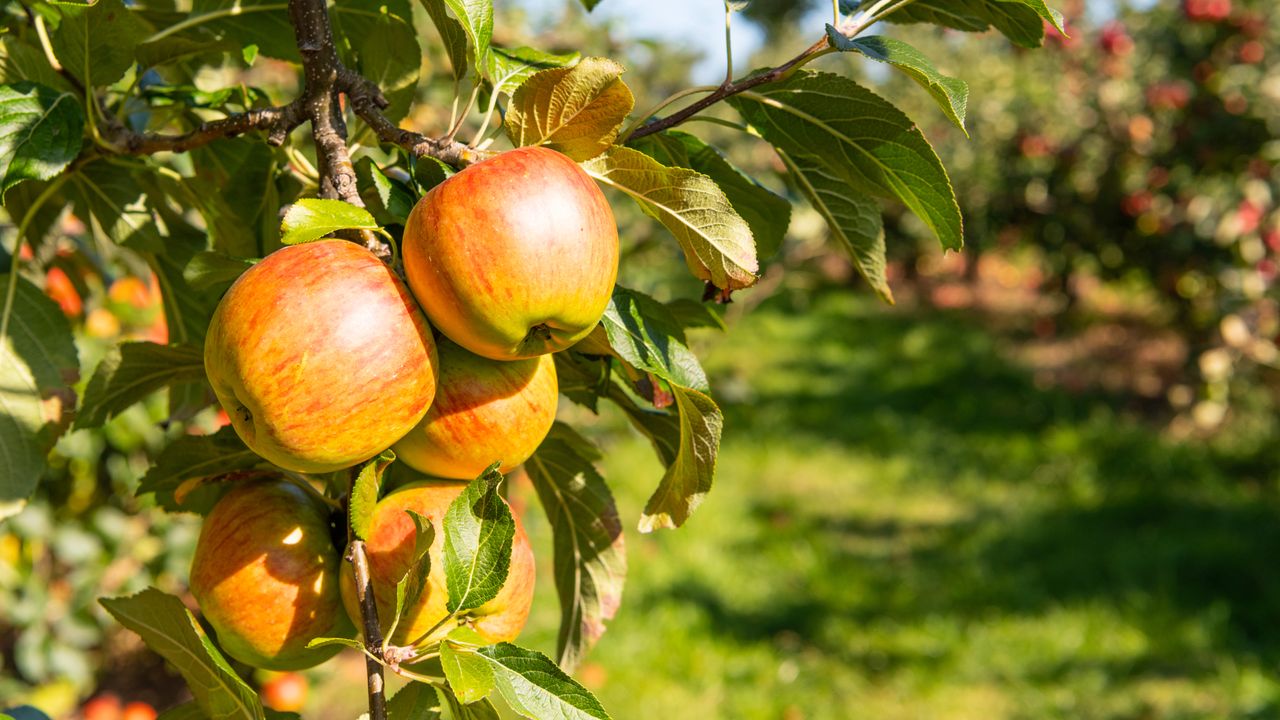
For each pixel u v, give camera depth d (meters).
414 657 0.91
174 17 1.45
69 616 3.55
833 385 9.21
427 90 2.99
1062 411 8.11
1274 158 6.82
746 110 1.22
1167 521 5.98
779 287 5.64
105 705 3.48
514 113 1.00
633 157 1.00
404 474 1.07
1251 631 4.75
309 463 0.92
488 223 0.89
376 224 1.00
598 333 1.06
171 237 1.48
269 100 1.41
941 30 10.60
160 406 3.20
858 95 1.12
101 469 3.45
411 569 0.91
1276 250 6.64
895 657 4.66
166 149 1.17
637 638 4.73
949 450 7.50
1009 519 6.18
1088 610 4.96
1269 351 6.67
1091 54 8.67
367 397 0.89
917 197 1.18
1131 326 10.40
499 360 1.02
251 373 0.87
